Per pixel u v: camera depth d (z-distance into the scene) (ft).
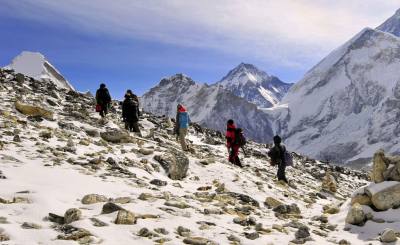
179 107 72.95
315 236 32.24
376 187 40.04
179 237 25.86
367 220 37.52
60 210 27.12
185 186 47.03
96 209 28.81
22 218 24.91
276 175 74.59
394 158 41.91
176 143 79.61
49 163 39.86
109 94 84.99
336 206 45.29
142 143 63.57
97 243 22.58
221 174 56.18
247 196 44.50
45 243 21.86
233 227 30.53
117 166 44.45
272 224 34.35
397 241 31.55
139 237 24.58
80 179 36.40
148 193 36.32
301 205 50.42
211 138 103.76
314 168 104.99
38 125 58.90
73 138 55.98
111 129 71.05
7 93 82.79
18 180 32.78
